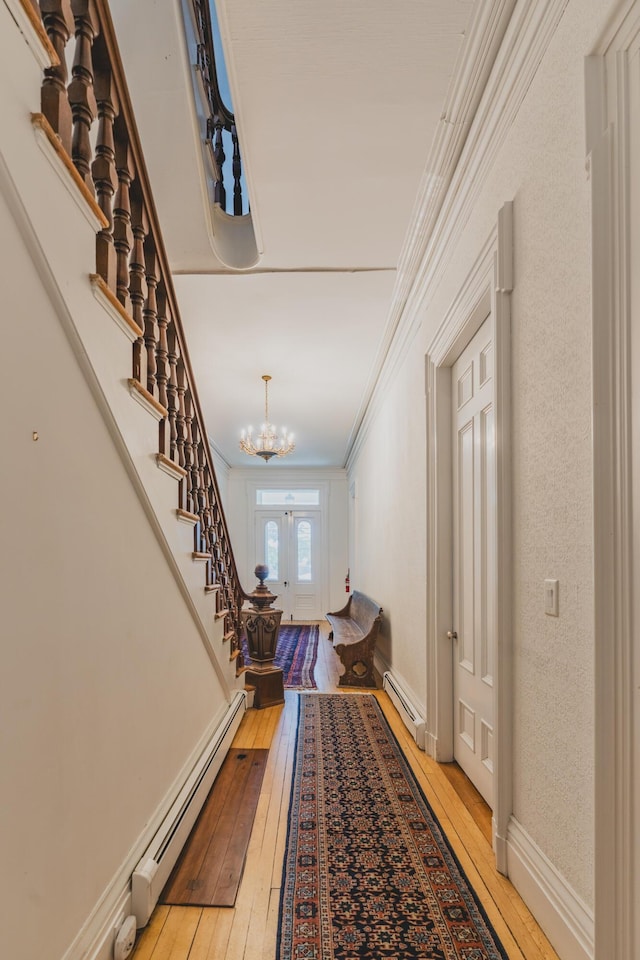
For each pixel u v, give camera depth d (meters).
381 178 2.65
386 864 2.04
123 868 1.66
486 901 1.81
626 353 1.26
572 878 1.50
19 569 1.12
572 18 1.51
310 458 10.11
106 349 1.54
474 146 2.26
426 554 3.32
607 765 1.27
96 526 1.52
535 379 1.78
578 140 1.48
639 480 1.21
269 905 1.80
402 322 4.07
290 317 4.20
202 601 2.74
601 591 1.30
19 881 1.09
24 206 1.10
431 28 1.88
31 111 1.13
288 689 4.95
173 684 2.28
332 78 2.10
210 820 2.39
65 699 1.31
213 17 3.70
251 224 3.54
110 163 1.62
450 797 2.61
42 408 1.22
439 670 3.12
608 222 1.31
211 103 3.36
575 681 1.49
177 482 2.32
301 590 10.85
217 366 5.33
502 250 1.98
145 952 1.58
